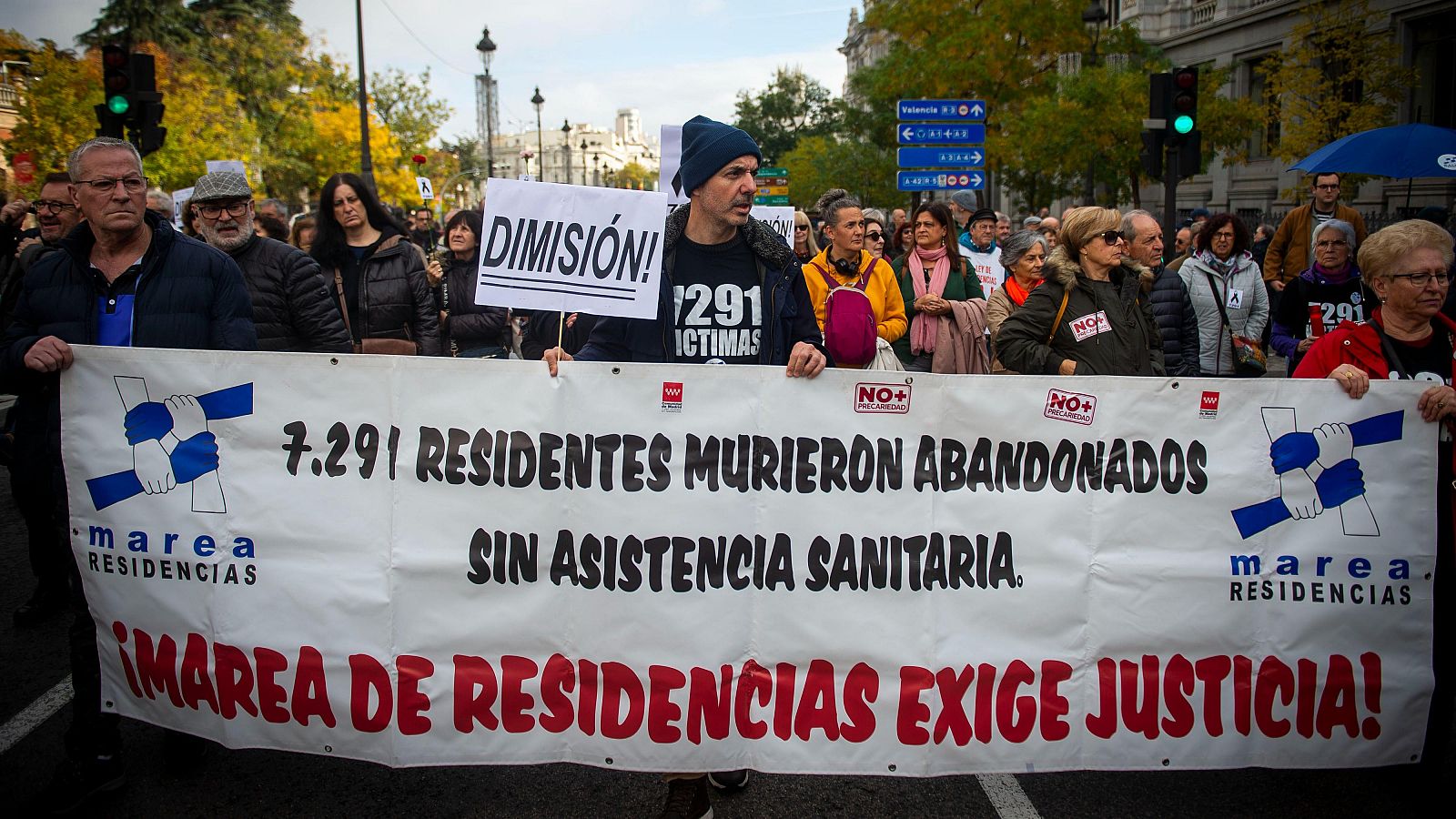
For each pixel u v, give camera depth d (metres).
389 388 3.18
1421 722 3.25
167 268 3.45
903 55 25.30
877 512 3.15
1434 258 3.29
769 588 3.16
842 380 3.13
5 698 4.17
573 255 3.30
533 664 3.17
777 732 3.16
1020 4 23.48
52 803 3.23
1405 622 3.25
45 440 3.93
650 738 3.16
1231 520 3.20
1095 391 3.16
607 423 3.14
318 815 3.28
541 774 3.57
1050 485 3.17
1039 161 22.53
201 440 3.23
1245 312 6.89
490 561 3.17
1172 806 3.35
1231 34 30.34
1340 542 3.23
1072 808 3.34
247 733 3.25
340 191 5.76
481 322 6.82
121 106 11.14
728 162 3.23
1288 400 3.20
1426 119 22.36
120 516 3.27
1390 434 3.22
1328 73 22.03
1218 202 31.38
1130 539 3.19
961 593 3.17
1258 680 3.22
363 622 3.19
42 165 26.12
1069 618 3.19
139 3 53.81
